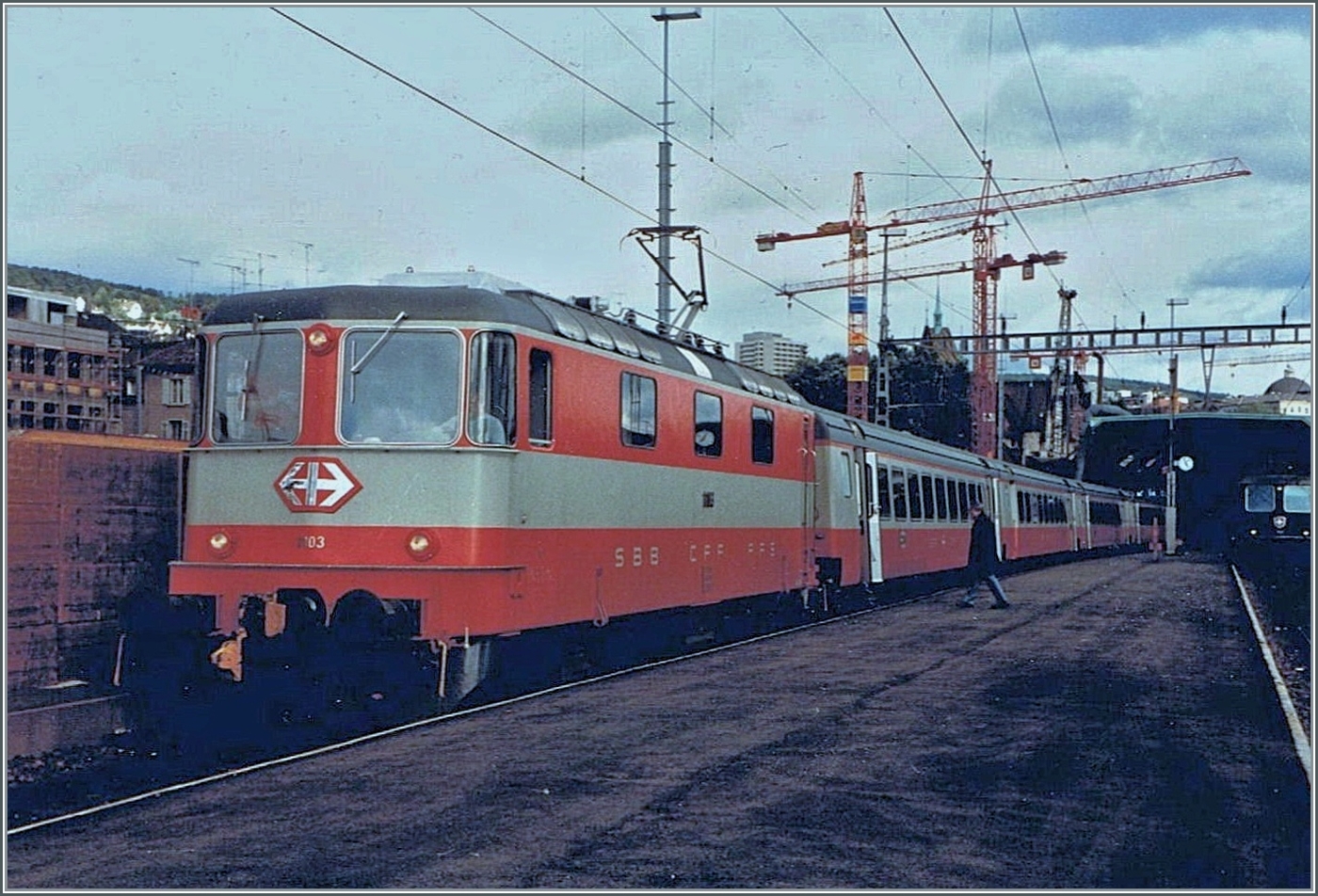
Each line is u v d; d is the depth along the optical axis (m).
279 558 11.52
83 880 6.53
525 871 6.68
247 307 11.97
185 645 11.62
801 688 13.06
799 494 20.59
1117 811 8.02
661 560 15.08
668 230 21.73
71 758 10.22
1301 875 6.74
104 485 11.23
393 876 6.57
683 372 15.84
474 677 11.70
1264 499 43.91
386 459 11.44
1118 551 60.97
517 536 11.80
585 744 10.01
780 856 6.98
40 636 10.52
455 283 12.71
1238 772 9.15
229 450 11.77
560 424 12.59
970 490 33.56
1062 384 80.12
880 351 47.00
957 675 14.03
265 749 10.77
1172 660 15.34
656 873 6.64
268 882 6.47
